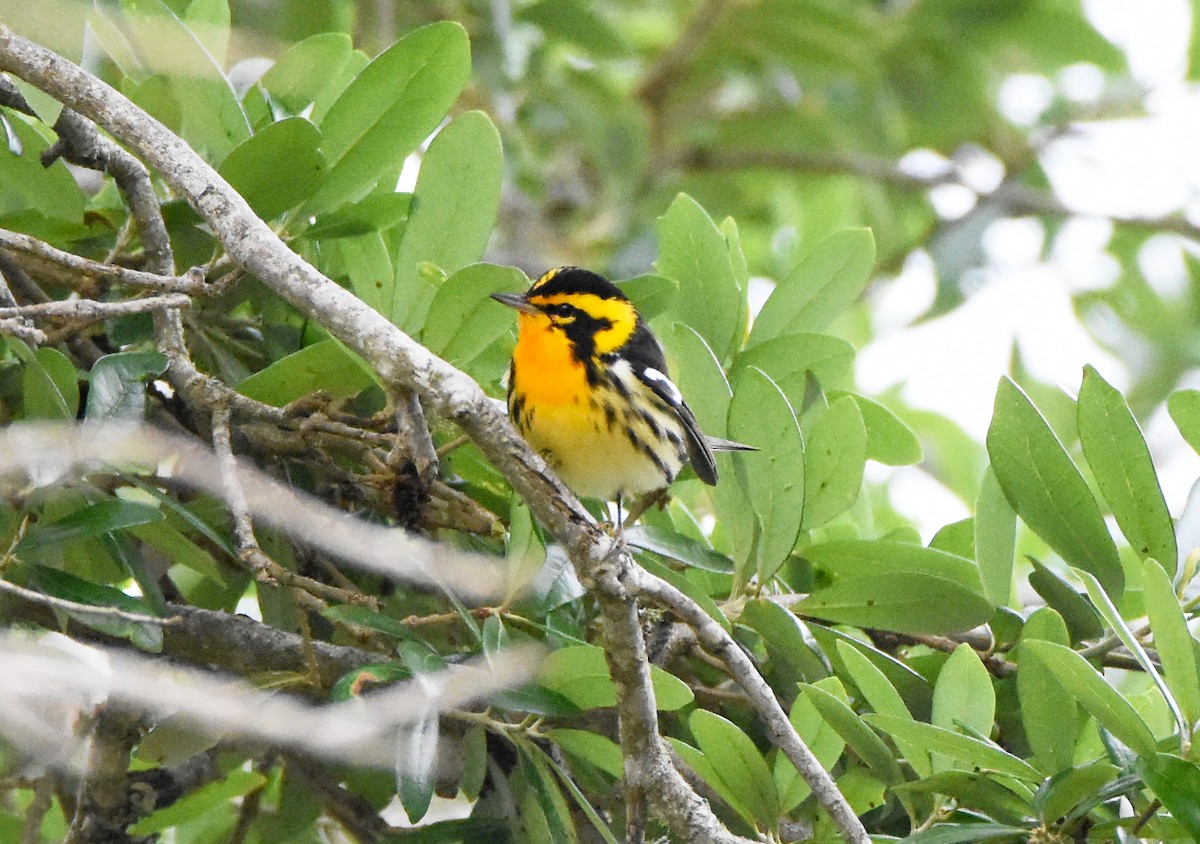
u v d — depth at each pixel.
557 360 10.57
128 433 8.22
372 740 9.04
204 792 9.96
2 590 7.87
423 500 8.96
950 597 9.40
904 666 9.47
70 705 9.58
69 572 8.90
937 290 19.94
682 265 10.63
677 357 9.83
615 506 12.34
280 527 9.09
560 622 9.04
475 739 9.11
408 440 7.51
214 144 9.45
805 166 21.02
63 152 8.91
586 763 9.26
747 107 21.17
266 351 10.05
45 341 8.33
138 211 9.12
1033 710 8.52
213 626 9.03
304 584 7.94
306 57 9.91
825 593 9.55
